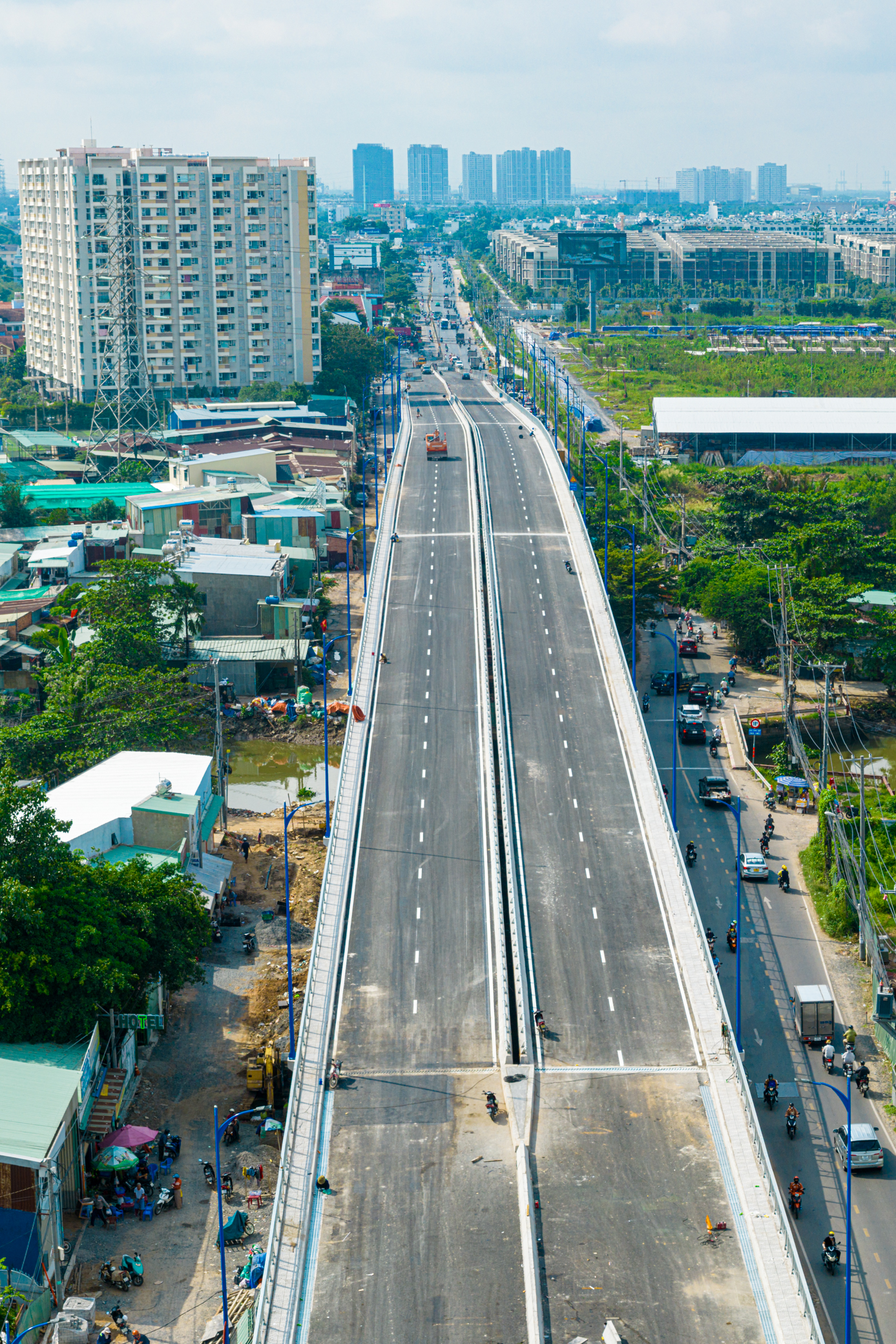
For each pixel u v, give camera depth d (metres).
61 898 96.69
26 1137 81.50
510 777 137.75
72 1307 77.69
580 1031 99.56
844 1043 107.12
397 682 160.88
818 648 190.88
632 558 197.50
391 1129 89.31
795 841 145.75
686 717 175.38
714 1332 72.31
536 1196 82.81
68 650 167.50
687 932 112.25
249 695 184.50
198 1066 103.69
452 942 110.75
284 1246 78.94
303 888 132.75
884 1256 85.44
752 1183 84.00
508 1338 71.81
